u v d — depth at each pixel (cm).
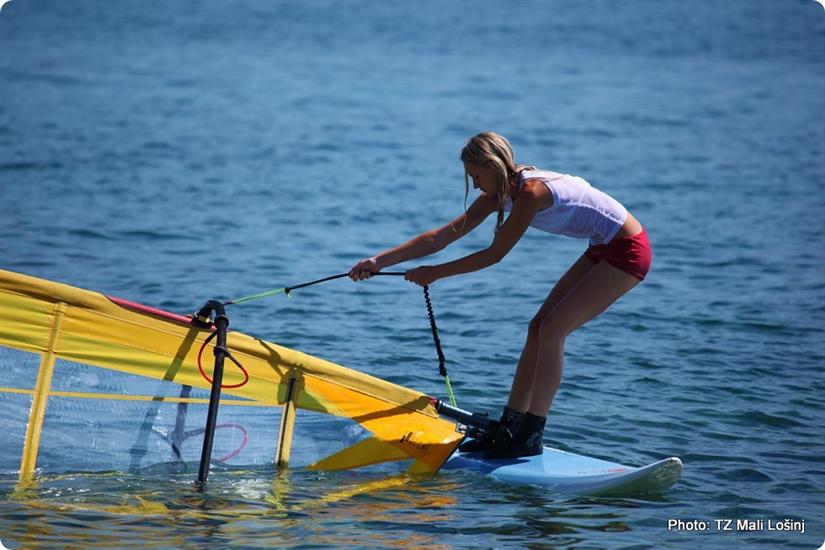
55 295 1967
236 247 4266
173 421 2041
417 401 2192
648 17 18175
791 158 6962
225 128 7731
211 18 17125
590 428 2398
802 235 4725
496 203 2098
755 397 2636
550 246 4556
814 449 2286
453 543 1723
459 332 3194
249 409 2088
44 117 7756
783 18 18025
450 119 8562
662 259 4269
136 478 1969
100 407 1992
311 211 5084
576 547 1719
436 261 4278
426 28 16300
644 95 10175
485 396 2605
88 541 1659
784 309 3509
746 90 10588
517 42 14700
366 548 1684
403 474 2105
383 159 6731
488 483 2052
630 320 3353
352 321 3259
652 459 2217
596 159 6906
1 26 14888
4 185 5328
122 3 19038
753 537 1784
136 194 5275
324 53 13138
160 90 9681
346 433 2133
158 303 3353
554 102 9638
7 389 1934
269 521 1794
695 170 6506
